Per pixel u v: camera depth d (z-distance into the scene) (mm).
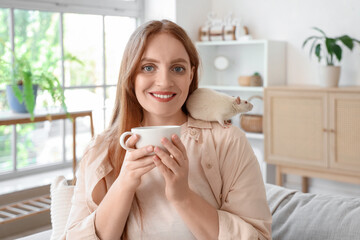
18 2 3150
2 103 3092
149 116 1175
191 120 1166
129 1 4035
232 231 1009
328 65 3414
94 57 3756
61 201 1510
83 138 3701
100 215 1070
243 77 3967
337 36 3650
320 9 3727
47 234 1614
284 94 3512
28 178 3252
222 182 1114
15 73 2723
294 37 3898
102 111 3834
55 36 3451
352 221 1311
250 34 4156
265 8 4043
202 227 1014
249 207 1060
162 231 1070
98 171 1162
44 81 2848
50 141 3496
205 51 4277
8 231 2822
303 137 3436
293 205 1483
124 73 1144
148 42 1066
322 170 3361
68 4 3482
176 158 940
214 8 4383
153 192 1098
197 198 1015
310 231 1354
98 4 3719
